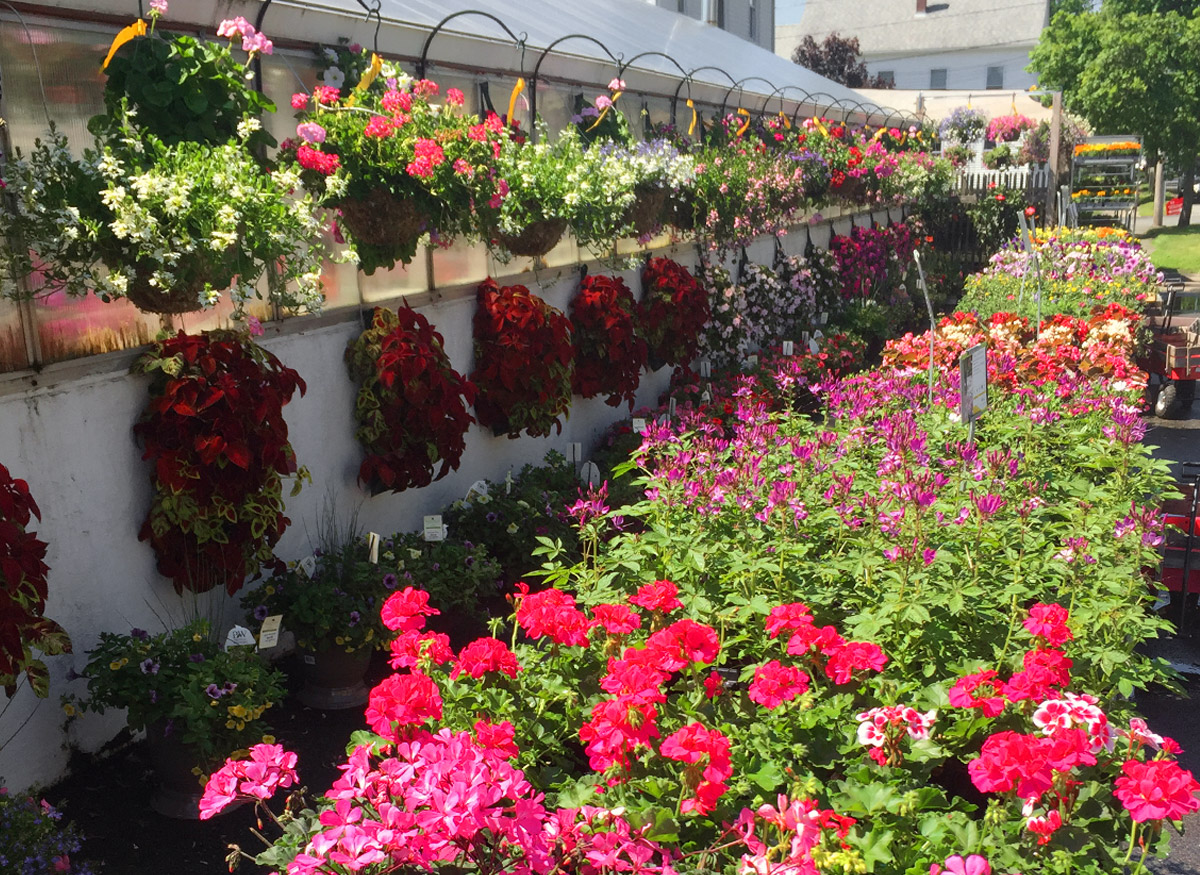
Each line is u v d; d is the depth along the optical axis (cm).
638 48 1082
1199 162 3656
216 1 489
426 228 585
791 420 684
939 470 597
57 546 414
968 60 5134
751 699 329
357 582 502
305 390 481
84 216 389
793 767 314
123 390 440
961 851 280
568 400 715
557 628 336
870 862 262
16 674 352
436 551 563
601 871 248
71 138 434
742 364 1055
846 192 1402
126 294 411
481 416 693
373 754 300
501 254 678
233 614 509
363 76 557
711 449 571
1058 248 1372
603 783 299
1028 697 309
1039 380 809
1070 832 284
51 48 424
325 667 488
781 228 1207
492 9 812
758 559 435
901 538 414
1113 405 691
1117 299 1220
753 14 2553
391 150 543
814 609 429
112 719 446
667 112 1073
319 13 554
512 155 646
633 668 279
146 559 457
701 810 263
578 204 677
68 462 417
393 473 586
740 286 1101
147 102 433
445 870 250
